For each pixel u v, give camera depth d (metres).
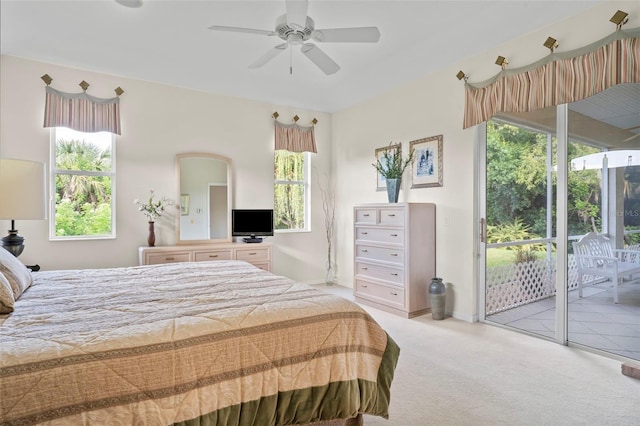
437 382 2.43
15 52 3.71
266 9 2.96
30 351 1.18
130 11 2.97
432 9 2.97
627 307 2.79
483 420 1.98
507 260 3.63
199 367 1.36
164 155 4.63
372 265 4.44
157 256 4.21
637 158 2.70
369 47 3.63
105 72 4.24
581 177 3.05
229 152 5.09
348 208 5.68
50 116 3.93
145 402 1.24
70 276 2.40
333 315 1.70
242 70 4.20
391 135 4.86
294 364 1.55
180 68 4.14
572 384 2.39
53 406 1.12
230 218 5.03
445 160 4.11
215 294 1.93
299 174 5.77
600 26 2.83
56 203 4.07
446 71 4.11
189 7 2.92
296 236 5.68
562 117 3.16
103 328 1.39
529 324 3.45
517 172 3.54
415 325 3.70
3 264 1.91
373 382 1.74
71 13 2.99
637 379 2.45
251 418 1.44
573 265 3.11
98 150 4.29
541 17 3.05
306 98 5.24
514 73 3.35
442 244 4.14
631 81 2.57
